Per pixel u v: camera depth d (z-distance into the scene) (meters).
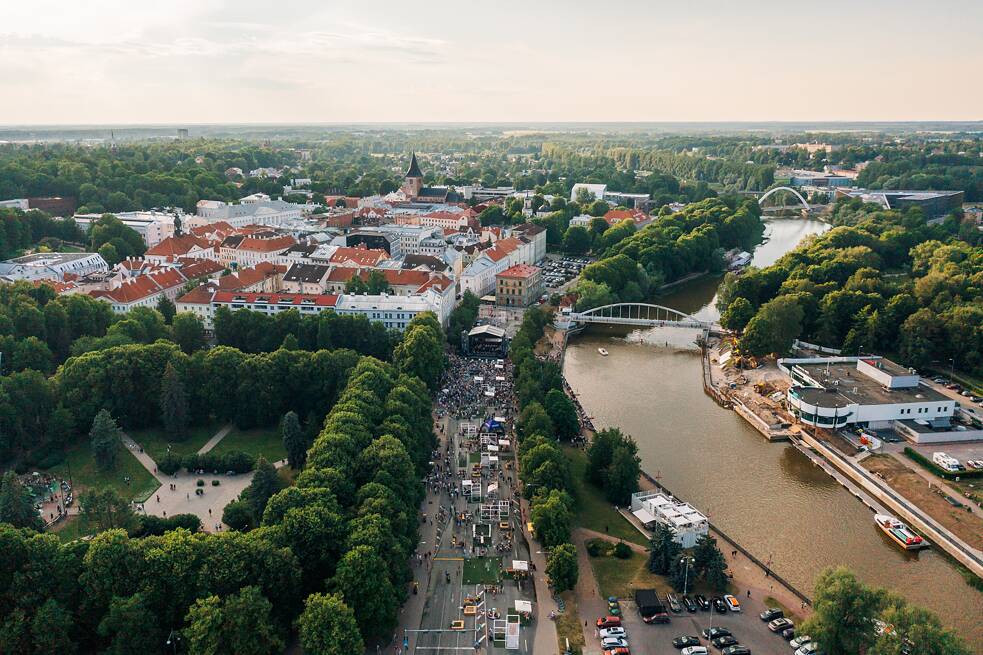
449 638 169.12
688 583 188.62
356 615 159.62
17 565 154.88
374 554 165.50
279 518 181.25
